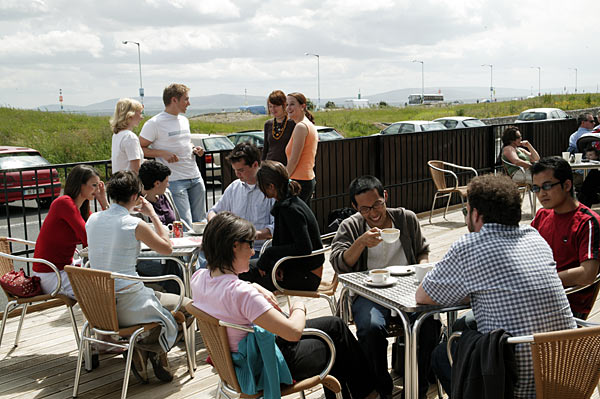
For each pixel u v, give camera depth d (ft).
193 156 18.75
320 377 8.60
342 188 24.80
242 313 7.80
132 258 11.15
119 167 16.85
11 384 11.84
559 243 10.05
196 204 19.08
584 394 7.41
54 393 11.40
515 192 7.93
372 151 25.88
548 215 10.45
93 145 78.38
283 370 8.13
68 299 12.53
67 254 12.71
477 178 8.14
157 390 11.46
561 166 9.88
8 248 13.42
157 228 13.01
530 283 7.56
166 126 17.87
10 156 34.27
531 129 35.09
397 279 10.07
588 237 9.55
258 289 8.62
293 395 11.03
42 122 102.83
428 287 8.29
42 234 12.66
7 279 12.60
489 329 7.70
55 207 12.57
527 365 7.40
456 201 30.50
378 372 9.92
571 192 9.99
